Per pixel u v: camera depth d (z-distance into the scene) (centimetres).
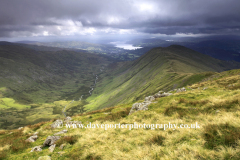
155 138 895
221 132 714
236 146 582
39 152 1015
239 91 1570
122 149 879
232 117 834
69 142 1135
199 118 1152
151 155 720
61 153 943
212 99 1509
